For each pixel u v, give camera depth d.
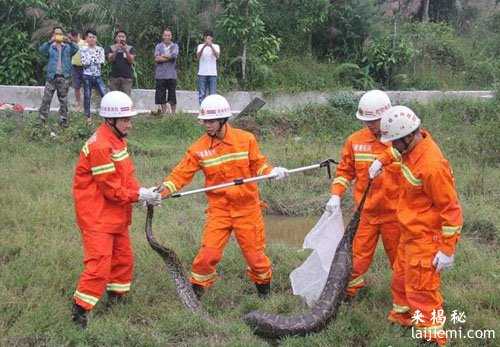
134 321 5.34
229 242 7.23
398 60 17.59
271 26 17.83
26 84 14.93
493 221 8.05
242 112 14.07
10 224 7.29
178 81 16.00
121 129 5.22
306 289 5.61
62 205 7.98
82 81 13.38
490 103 15.34
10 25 14.93
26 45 15.00
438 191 4.52
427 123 14.48
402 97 16.12
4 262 6.27
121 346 4.81
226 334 5.05
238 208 5.60
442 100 15.74
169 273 5.51
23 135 11.80
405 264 4.84
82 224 5.14
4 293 5.36
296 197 9.57
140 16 16.00
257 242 5.69
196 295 5.70
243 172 5.63
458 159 11.64
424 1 22.03
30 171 9.88
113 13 15.72
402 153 4.71
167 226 7.64
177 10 15.91
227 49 16.53
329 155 11.68
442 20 22.78
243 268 6.47
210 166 5.59
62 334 4.89
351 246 5.41
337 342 4.96
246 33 15.98
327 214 5.64
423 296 4.73
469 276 6.27
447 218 4.51
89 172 5.11
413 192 4.66
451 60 19.34
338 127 14.45
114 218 5.20
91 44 12.62
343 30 17.97
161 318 5.32
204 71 14.05
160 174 10.26
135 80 15.62
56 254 6.32
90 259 5.07
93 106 14.07
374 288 6.00
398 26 19.11
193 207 8.72
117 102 5.13
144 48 16.23
